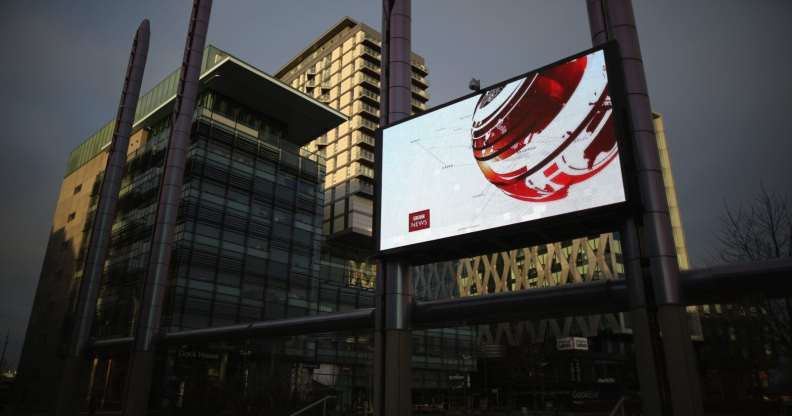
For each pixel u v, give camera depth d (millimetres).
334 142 93875
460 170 19109
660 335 14531
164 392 36844
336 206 85375
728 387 32906
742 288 14406
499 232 17297
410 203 19984
